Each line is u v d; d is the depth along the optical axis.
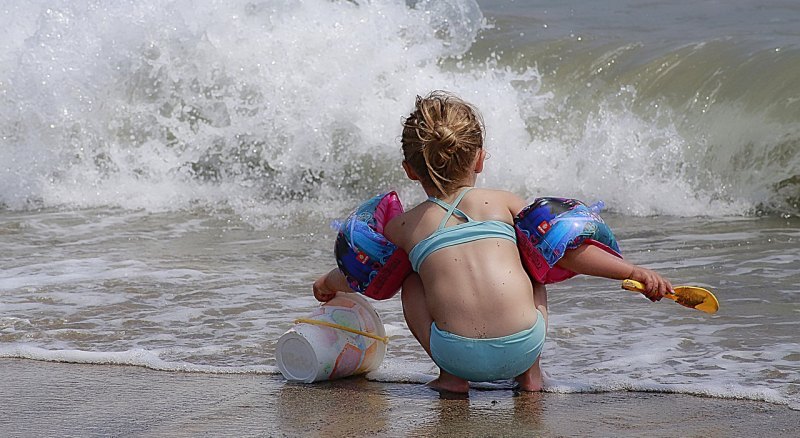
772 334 11.38
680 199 20.95
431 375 10.12
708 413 8.63
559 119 24.05
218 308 13.63
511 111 23.67
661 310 12.74
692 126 22.48
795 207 20.16
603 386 9.49
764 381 9.61
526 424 8.44
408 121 9.59
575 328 12.01
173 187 23.83
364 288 9.68
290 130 23.94
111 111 24.98
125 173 24.56
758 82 22.55
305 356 9.95
